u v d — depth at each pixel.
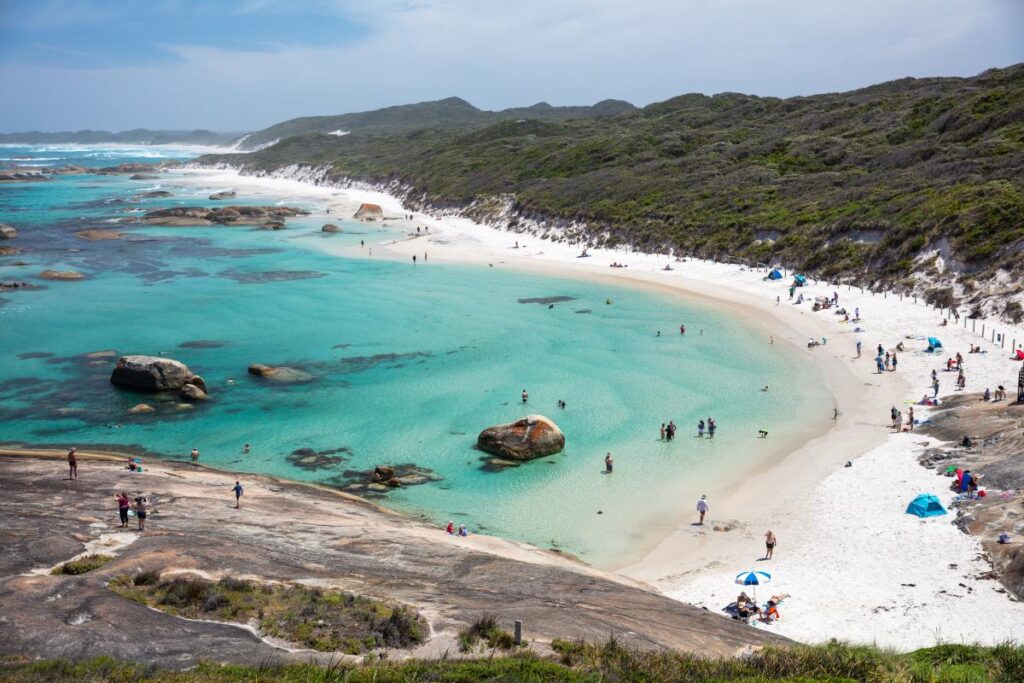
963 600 27.09
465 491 38.69
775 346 60.88
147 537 28.12
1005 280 61.03
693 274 85.94
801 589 28.92
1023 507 31.19
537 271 92.00
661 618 23.91
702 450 42.69
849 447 41.81
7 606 20.70
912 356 55.38
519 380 54.66
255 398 51.75
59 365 57.66
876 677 17.62
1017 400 42.69
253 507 33.69
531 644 20.02
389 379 55.22
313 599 22.81
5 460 40.00
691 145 140.25
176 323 69.44
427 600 23.62
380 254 104.62
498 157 168.38
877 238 78.50
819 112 140.88
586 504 37.09
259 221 133.12
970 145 97.38
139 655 18.53
